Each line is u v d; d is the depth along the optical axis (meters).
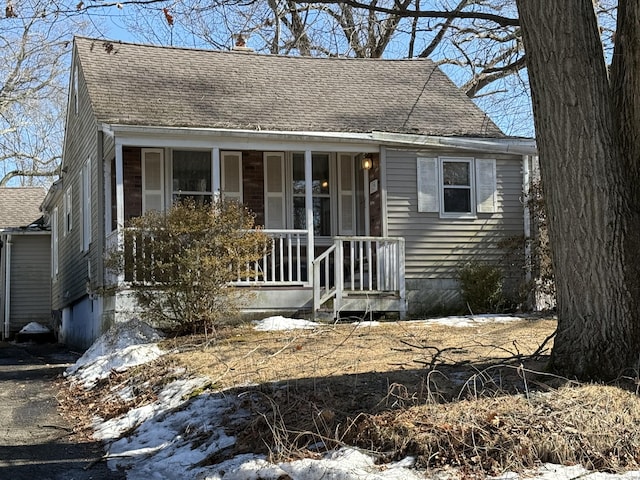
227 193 14.56
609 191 5.97
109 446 6.51
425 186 14.13
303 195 15.01
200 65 15.87
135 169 14.11
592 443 4.89
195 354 9.27
